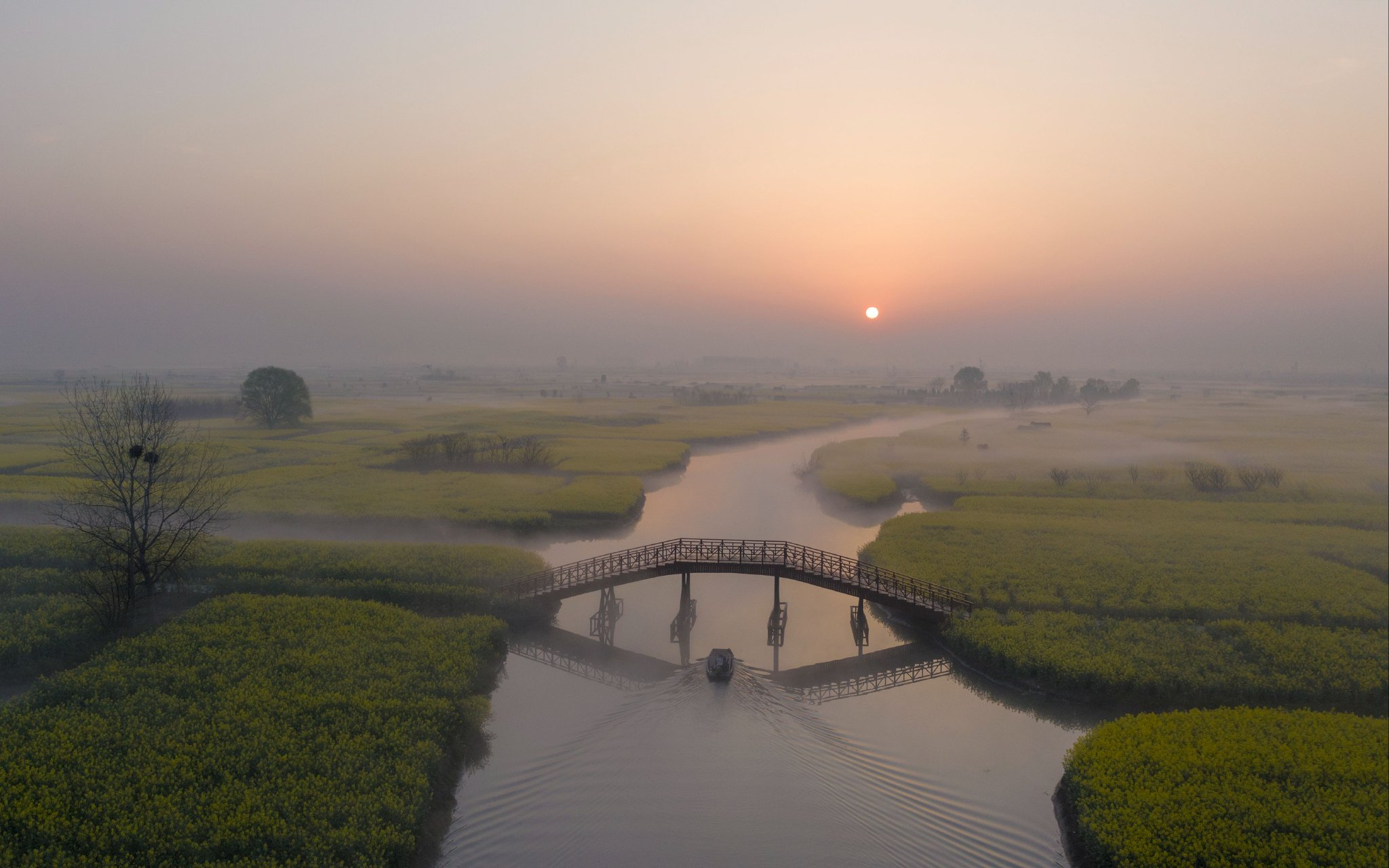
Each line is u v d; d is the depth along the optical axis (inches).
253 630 1487.5
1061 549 2186.3
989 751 1175.6
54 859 842.2
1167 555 2137.1
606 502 2824.8
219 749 1066.7
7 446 3779.5
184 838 886.4
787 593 2050.9
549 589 1760.6
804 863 860.6
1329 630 1590.8
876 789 1038.4
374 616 1589.6
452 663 1373.0
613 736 1159.0
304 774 1025.5
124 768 1015.6
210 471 2504.9
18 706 1173.7
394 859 883.4
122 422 1941.4
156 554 1737.2
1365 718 1213.7
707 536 2546.8
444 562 1977.1
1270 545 2258.9
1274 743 1128.8
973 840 943.0
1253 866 873.5
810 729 1197.7
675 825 932.6
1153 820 944.9
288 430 4827.8
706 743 1138.0
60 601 1596.9
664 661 1526.8
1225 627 1585.9
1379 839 918.4
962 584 1862.7
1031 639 1510.8
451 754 1119.6
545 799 1004.6
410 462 3622.0
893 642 1668.3
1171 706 1323.8
